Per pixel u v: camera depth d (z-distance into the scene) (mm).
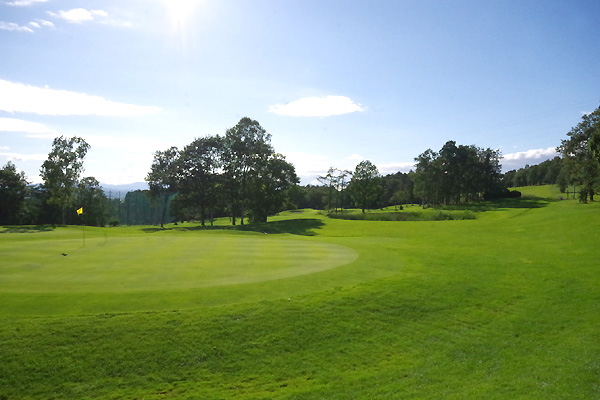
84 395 7582
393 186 141375
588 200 69000
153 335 9148
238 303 10836
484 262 18750
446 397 7539
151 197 67562
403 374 8516
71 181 59156
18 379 7777
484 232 34875
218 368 8477
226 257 17484
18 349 8375
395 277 14469
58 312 9766
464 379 8312
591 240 24281
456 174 93250
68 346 8602
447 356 9375
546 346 9945
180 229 52781
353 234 40406
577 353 9469
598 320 11602
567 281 15469
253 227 51344
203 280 12914
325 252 19641
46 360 8219
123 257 17203
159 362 8477
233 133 59625
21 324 9109
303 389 7898
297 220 57750
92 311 9891
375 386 8047
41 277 12953
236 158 60688
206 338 9242
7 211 69000
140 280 12750
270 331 9742
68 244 21750
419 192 95625
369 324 10578
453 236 32781
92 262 15812
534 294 13922
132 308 10180
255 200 61625
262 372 8445
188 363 8523
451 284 14266
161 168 65188
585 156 57312
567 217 34594
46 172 57188
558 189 107125
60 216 77750
